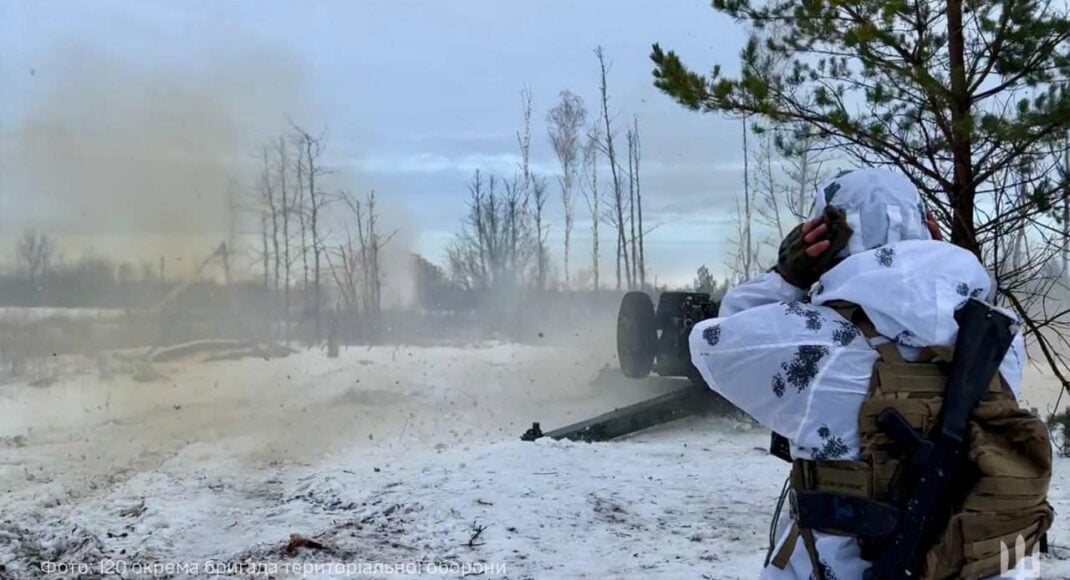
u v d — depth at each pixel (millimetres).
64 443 10539
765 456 9062
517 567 5496
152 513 6688
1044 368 15375
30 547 5902
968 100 7348
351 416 12406
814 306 2492
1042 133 6961
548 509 6730
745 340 2479
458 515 6539
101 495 7742
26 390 15102
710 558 5711
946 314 2320
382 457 8961
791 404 2420
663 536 6223
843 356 2383
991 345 2303
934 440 2270
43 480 8500
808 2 7387
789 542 2537
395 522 6406
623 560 5668
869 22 7430
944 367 2340
